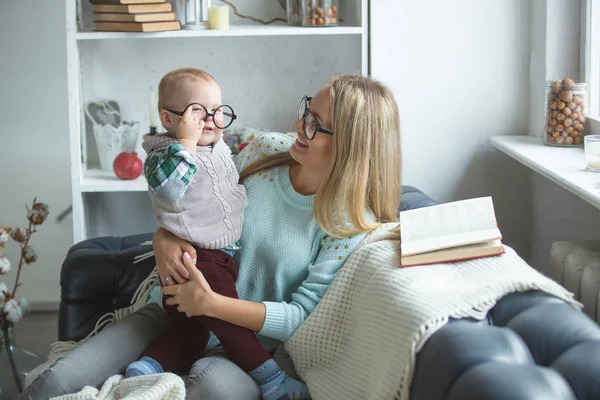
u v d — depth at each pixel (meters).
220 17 2.50
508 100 2.57
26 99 2.83
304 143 1.82
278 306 1.74
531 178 2.60
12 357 2.26
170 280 1.75
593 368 1.17
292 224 1.86
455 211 1.67
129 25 2.43
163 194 1.72
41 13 2.77
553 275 1.83
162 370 1.68
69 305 1.96
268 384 1.69
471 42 2.54
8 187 2.90
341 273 1.71
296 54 2.81
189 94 1.80
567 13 2.42
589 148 1.97
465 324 1.31
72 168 2.49
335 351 1.69
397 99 2.56
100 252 2.00
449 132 2.59
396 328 1.40
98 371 1.64
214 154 1.84
